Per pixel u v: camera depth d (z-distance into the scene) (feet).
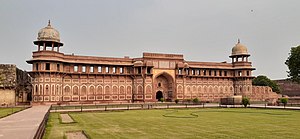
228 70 142.10
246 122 44.70
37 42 104.01
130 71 121.90
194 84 134.00
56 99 103.30
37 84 101.14
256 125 40.70
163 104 102.78
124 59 120.47
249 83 139.23
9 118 40.57
